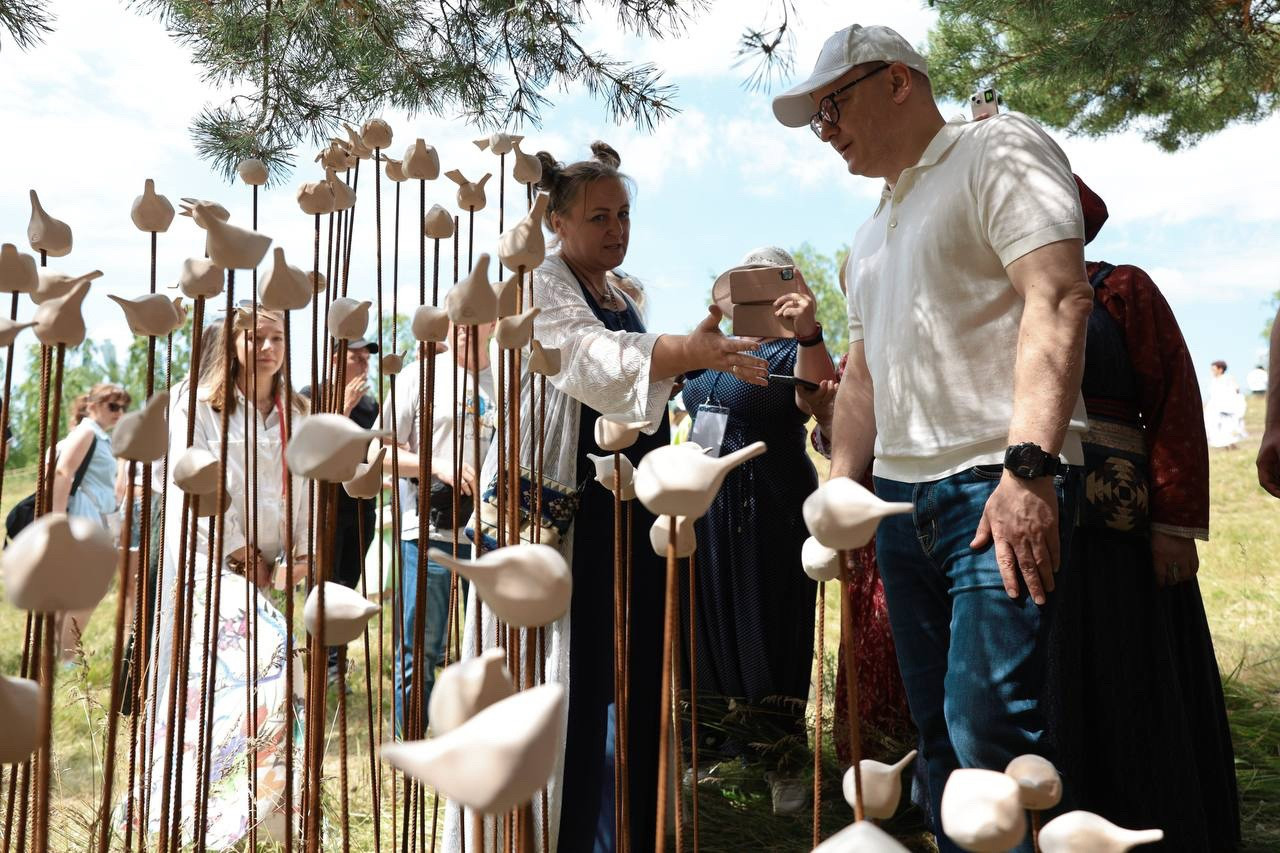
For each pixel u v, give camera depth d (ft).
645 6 9.16
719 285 9.30
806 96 6.44
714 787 9.53
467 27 9.25
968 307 5.73
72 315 2.61
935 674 6.12
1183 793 7.52
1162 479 7.64
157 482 8.48
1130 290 7.79
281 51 9.28
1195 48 16.85
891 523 6.26
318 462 1.98
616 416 3.40
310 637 3.20
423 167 3.94
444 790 1.18
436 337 3.30
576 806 6.91
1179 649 8.23
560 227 7.79
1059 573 5.51
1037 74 17.02
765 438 10.28
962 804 1.77
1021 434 5.25
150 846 5.01
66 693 7.33
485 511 7.09
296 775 7.72
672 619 2.17
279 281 2.94
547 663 7.04
